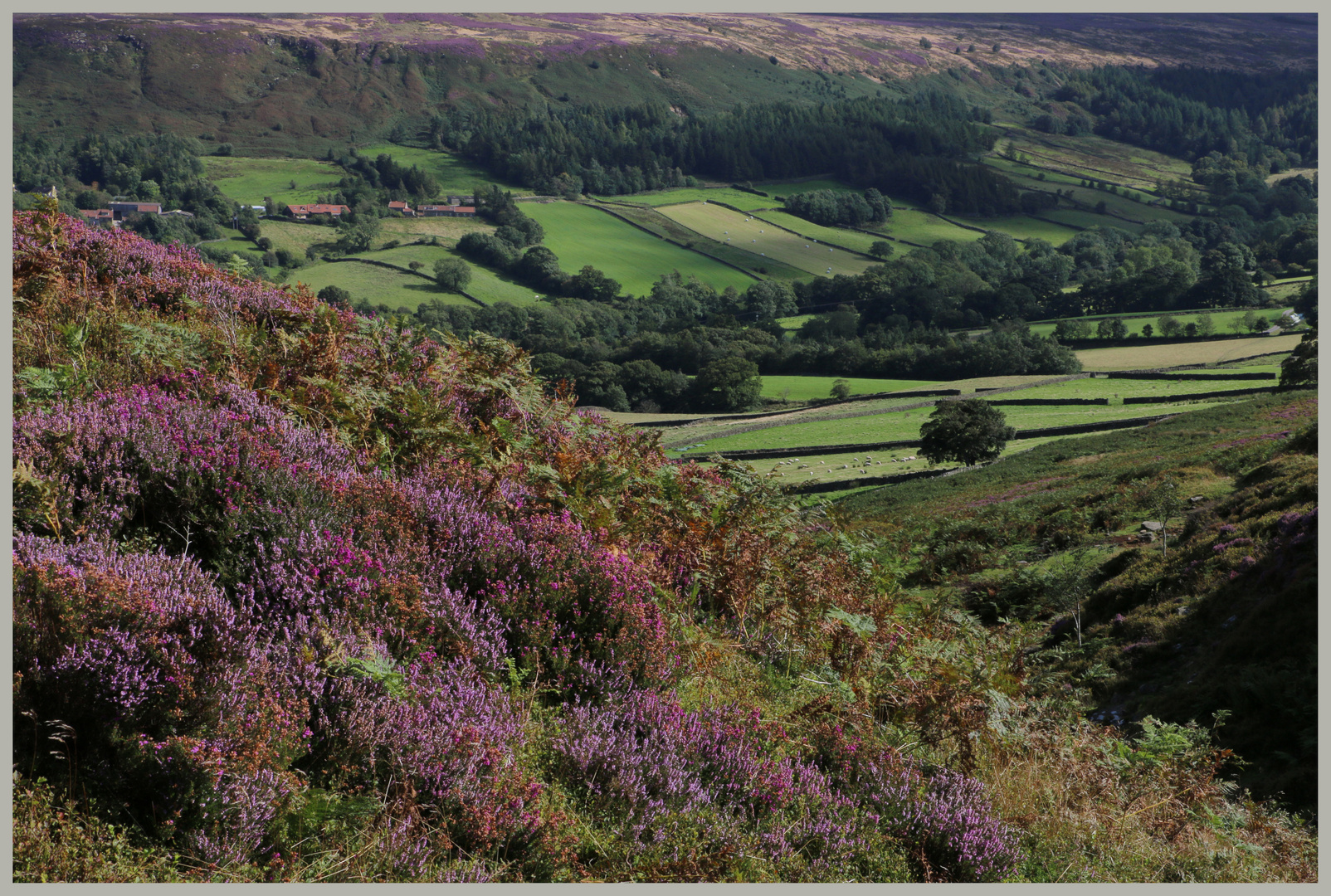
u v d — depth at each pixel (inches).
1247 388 2999.5
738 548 239.1
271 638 127.0
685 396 4384.8
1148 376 3700.8
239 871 99.6
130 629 114.3
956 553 884.6
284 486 159.2
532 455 233.8
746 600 227.8
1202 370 3659.0
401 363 256.8
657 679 169.5
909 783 161.5
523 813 120.6
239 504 152.2
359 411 214.7
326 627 131.5
